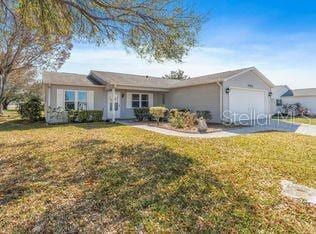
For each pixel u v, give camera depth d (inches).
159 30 267.1
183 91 773.3
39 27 259.0
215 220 139.7
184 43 274.4
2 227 134.7
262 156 286.4
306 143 369.7
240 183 195.9
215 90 661.3
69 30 272.8
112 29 279.0
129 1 252.5
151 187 187.5
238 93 678.5
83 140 374.6
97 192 179.6
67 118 674.2
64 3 240.1
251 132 491.5
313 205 158.7
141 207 155.9
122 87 703.7
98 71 813.2
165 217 143.6
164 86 796.0
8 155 286.4
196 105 724.0
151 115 677.9
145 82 803.4
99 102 741.9
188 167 237.3
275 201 163.8
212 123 657.0
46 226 135.6
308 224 136.0
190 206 156.6
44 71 744.3
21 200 167.8
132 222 138.7
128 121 702.5
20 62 625.9
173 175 213.9
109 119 746.2
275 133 473.4
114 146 329.4
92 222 139.3
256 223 136.6
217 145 350.6
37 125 605.9
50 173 222.7
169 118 642.2
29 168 237.6
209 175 214.4
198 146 340.5
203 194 174.4
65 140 376.2
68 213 149.6
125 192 178.9
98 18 259.8
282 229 130.8
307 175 217.2
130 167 237.3
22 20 253.3
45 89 663.8
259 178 208.2
